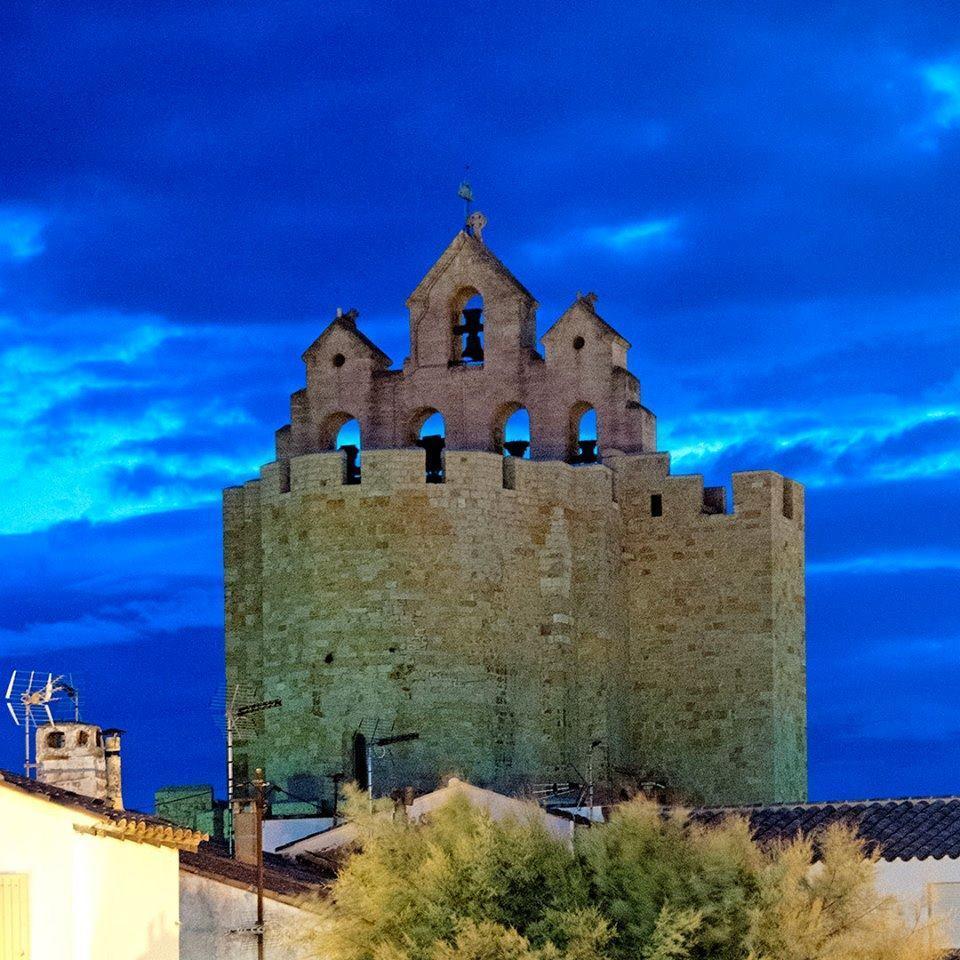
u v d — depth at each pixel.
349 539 107.88
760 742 111.38
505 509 108.88
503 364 114.50
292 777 107.81
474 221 116.38
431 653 107.00
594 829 66.44
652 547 113.25
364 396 115.25
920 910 72.44
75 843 60.66
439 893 65.81
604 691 110.12
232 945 68.50
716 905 63.97
